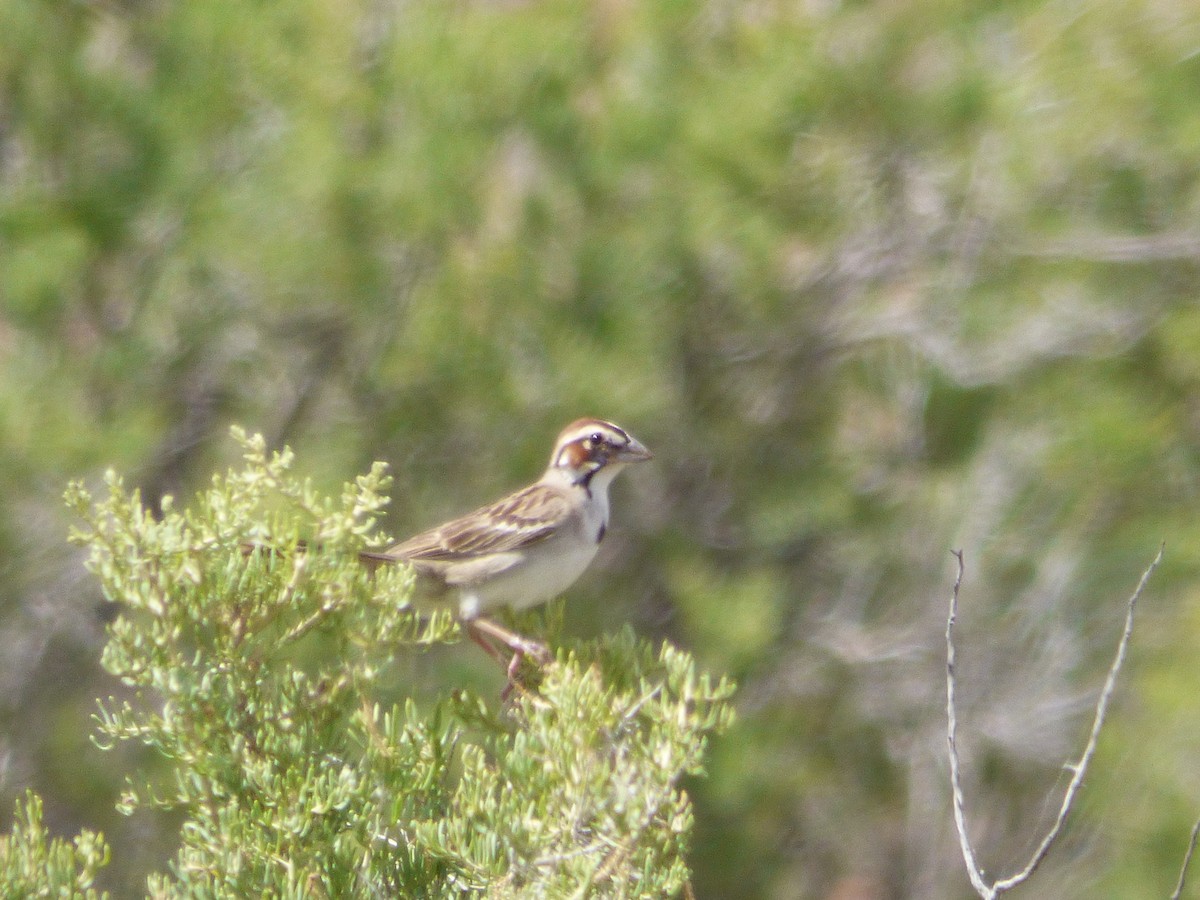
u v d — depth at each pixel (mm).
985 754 14477
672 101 12820
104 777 12734
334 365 12891
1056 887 13977
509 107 12477
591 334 12633
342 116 12469
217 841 5852
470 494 12828
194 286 12453
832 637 14297
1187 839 12797
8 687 12797
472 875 5723
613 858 5512
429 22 12430
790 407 14281
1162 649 13586
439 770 6090
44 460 11438
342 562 6207
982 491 14125
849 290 14102
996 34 13562
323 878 5836
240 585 6098
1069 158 13562
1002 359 14125
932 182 13688
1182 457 13891
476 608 9570
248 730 6117
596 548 10062
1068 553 14086
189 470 12852
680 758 5578
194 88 12234
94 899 5824
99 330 12320
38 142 12102
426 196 12086
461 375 12484
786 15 13133
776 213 13172
